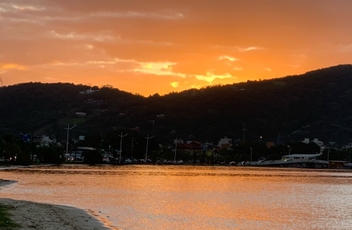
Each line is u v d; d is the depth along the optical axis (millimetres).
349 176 199875
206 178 150875
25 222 44250
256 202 81500
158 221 55688
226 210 68875
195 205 73812
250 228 53750
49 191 88125
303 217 63781
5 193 82375
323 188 120875
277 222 58656
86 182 114750
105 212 60531
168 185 114812
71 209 59969
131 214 60188
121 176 146625
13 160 198000
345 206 78750
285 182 143500
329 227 55875
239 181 140625
